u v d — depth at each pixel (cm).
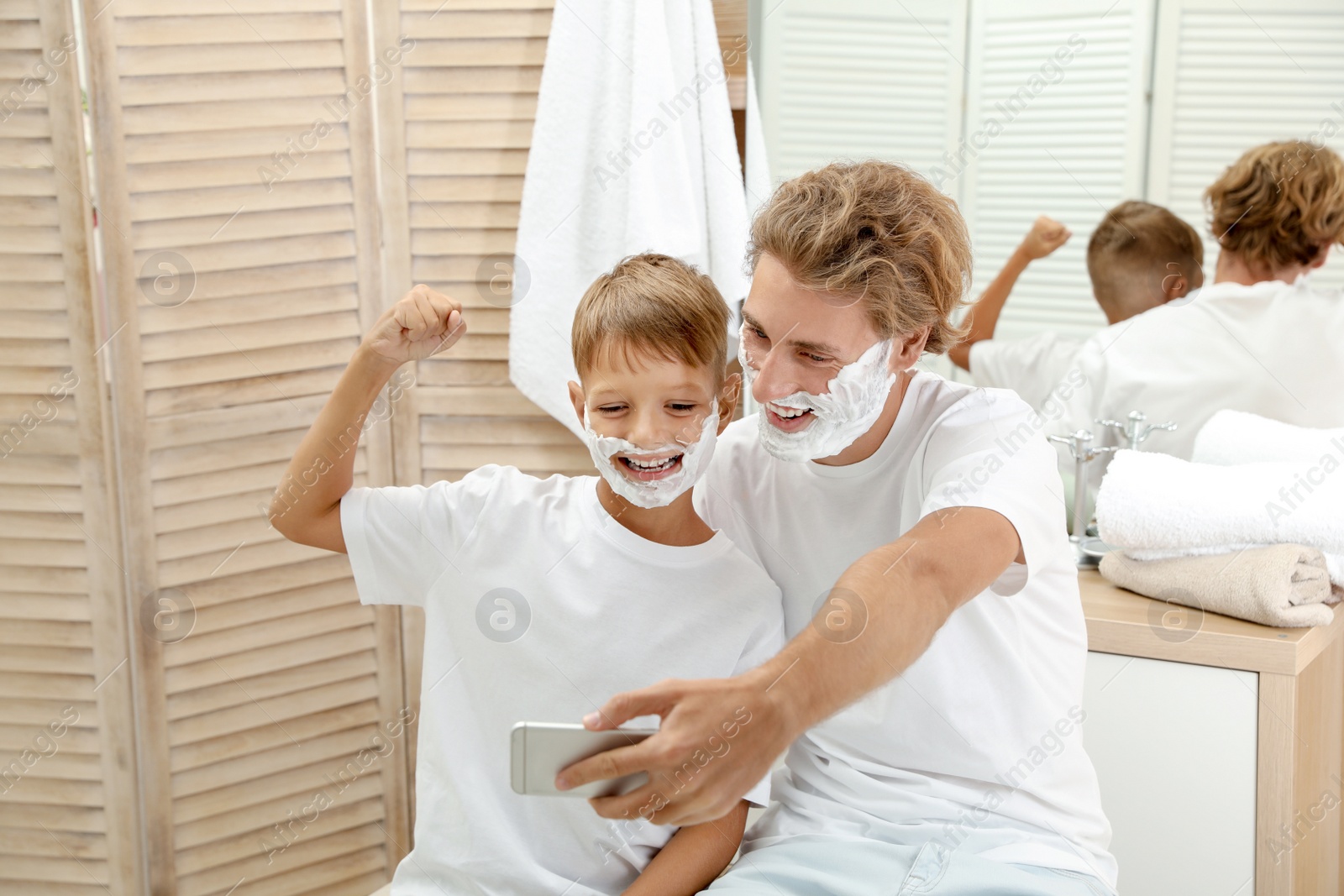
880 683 71
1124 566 126
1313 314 129
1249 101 130
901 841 91
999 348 142
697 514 102
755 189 142
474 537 99
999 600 92
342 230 137
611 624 97
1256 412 132
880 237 83
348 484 99
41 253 127
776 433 88
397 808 151
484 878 94
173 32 127
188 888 141
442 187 138
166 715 137
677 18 130
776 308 84
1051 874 86
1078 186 137
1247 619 116
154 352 131
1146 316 136
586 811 94
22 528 133
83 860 139
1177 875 119
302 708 144
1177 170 133
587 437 94
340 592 145
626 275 94
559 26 130
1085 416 140
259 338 136
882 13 140
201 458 135
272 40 131
